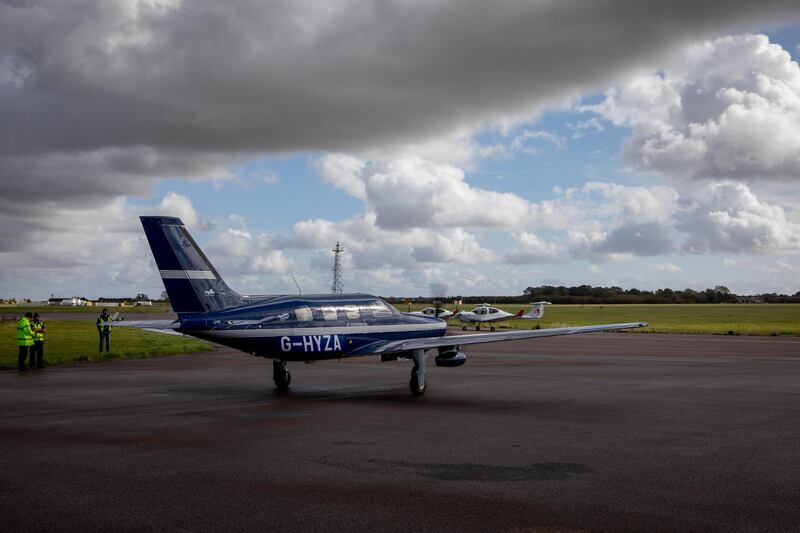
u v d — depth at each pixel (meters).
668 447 8.67
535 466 7.57
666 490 6.52
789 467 7.51
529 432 9.81
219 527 5.41
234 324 13.89
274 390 15.55
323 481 6.90
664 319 79.75
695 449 8.54
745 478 6.99
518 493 6.41
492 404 12.98
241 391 15.34
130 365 22.80
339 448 8.64
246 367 21.98
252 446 8.79
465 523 5.51
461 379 17.95
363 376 18.97
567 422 10.74
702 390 15.23
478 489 6.57
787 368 20.89
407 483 6.81
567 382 17.08
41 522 5.54
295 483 6.82
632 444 8.87
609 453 8.28
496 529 5.35
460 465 7.64
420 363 14.46
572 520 5.57
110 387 16.16
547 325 59.06
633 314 101.38
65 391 15.30
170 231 14.23
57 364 23.25
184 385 16.62
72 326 52.22
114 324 13.90
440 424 10.55
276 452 8.40
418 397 14.16
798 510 5.85
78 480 6.96
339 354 14.93
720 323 67.06
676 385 16.27
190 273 14.28
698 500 6.16
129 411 12.12
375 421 10.88
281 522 5.54
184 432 9.88
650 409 12.23
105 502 6.13
